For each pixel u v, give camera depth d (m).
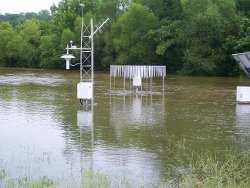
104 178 8.58
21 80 38.00
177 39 46.88
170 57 50.56
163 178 8.85
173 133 13.47
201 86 31.52
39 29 76.00
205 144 11.93
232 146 11.61
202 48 43.69
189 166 9.56
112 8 58.19
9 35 73.94
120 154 10.80
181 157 10.48
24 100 21.98
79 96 19.42
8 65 75.50
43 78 41.00
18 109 18.55
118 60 53.16
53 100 21.98
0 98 22.92
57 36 65.25
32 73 51.41
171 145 11.81
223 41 44.09
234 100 22.56
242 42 40.34
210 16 42.44
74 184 8.39
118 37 54.38
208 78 41.41
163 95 24.83
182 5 46.38
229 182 7.75
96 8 64.31
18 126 14.55
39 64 69.94
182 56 48.97
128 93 25.77
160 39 48.78
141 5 52.72
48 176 8.98
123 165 9.82
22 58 72.50
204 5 44.59
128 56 52.66
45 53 66.38
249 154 10.23
